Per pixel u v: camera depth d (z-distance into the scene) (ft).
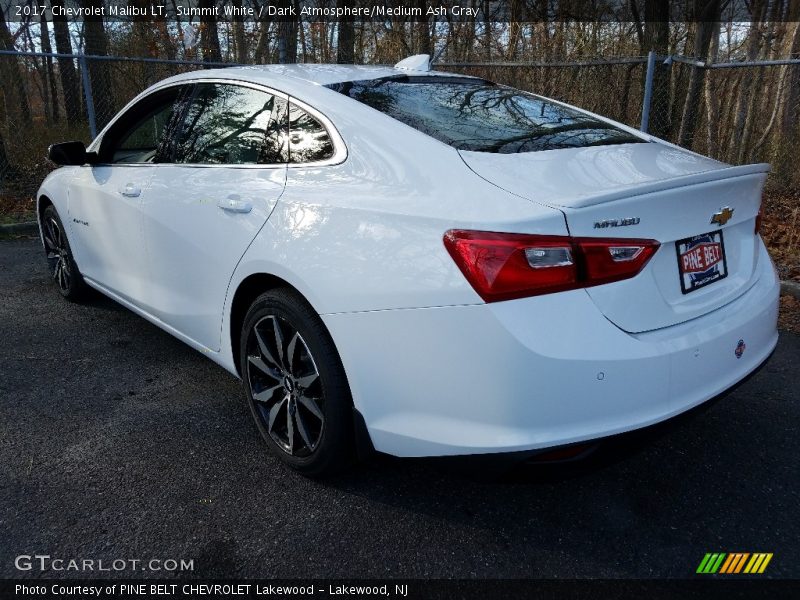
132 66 35.53
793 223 19.57
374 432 6.98
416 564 6.72
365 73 9.43
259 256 7.83
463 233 6.06
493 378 5.94
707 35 35.12
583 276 5.91
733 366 7.12
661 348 6.24
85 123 35.63
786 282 15.30
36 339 12.69
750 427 9.53
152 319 11.10
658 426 6.33
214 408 10.00
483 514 7.54
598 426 6.04
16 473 8.16
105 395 10.37
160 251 10.05
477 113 8.48
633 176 6.81
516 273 5.80
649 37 35.29
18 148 31.04
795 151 29.48
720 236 7.39
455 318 6.05
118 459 8.54
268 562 6.72
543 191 6.22
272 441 8.42
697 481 8.21
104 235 11.78
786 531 7.27
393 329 6.48
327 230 7.13
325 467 7.73
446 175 6.68
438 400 6.35
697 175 6.58
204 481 8.08
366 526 7.30
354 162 7.50
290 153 8.31
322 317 7.05
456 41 39.27
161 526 7.22
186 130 10.12
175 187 9.66
